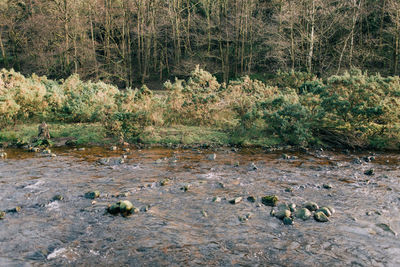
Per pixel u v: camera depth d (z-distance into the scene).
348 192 7.29
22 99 14.54
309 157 10.60
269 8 35.84
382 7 29.91
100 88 17.70
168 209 6.35
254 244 5.08
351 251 4.89
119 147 11.83
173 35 36.72
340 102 12.19
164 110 14.71
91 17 33.50
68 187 7.48
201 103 14.38
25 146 11.69
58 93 16.27
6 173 8.45
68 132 13.46
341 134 12.29
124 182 7.91
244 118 13.31
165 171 8.88
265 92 15.93
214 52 38.25
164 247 4.97
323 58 30.30
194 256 4.73
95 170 8.88
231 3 37.72
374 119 12.35
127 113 12.75
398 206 6.53
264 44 35.19
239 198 6.79
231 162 9.93
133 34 38.62
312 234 5.41
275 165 9.58
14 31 36.34
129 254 4.77
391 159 10.34
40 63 32.19
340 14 29.47
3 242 5.04
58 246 4.96
